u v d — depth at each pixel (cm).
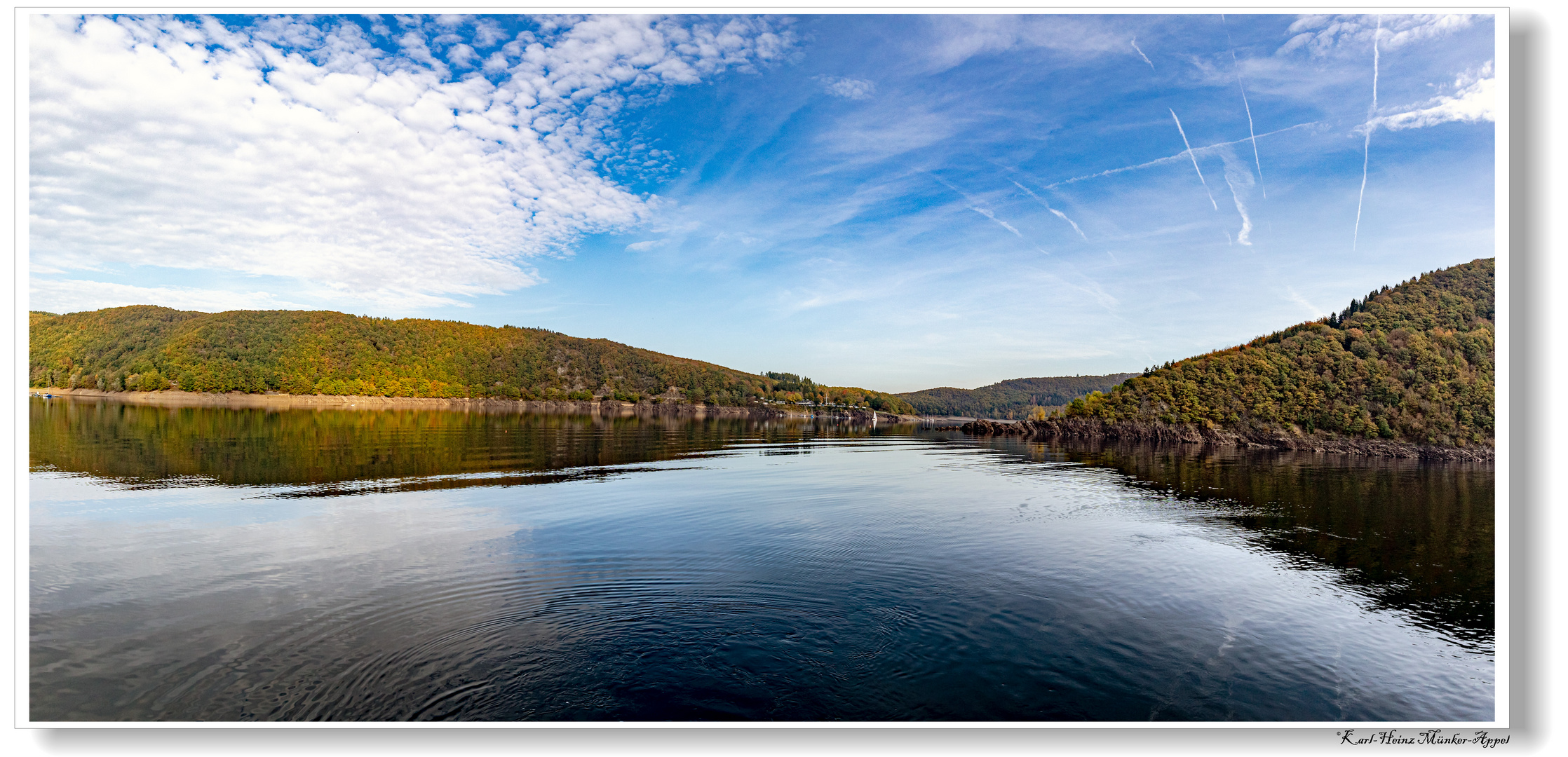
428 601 1332
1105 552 1894
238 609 1273
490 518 2191
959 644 1171
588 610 1297
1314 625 1352
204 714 888
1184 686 1052
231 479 2939
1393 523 2497
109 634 1148
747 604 1349
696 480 3381
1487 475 4100
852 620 1274
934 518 2361
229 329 16488
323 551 1719
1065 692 1010
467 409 17088
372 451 4388
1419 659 1203
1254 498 3083
